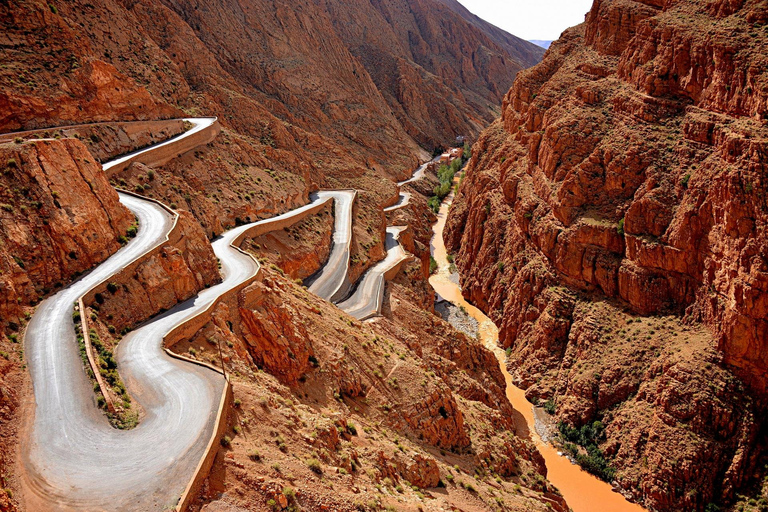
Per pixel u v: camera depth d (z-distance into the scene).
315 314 44.88
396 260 80.75
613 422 55.09
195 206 56.97
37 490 21.47
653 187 60.56
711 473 47.53
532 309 70.06
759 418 48.69
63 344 28.73
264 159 80.50
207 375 29.34
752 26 57.25
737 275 48.75
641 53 70.44
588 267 65.25
